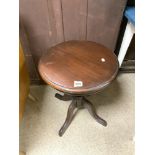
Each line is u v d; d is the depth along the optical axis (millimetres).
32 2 977
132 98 1373
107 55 990
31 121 1224
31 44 1195
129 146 1099
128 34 1209
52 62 940
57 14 1051
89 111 1172
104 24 1143
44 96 1384
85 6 1033
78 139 1130
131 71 1568
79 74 876
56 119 1238
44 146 1095
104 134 1156
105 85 842
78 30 1159
